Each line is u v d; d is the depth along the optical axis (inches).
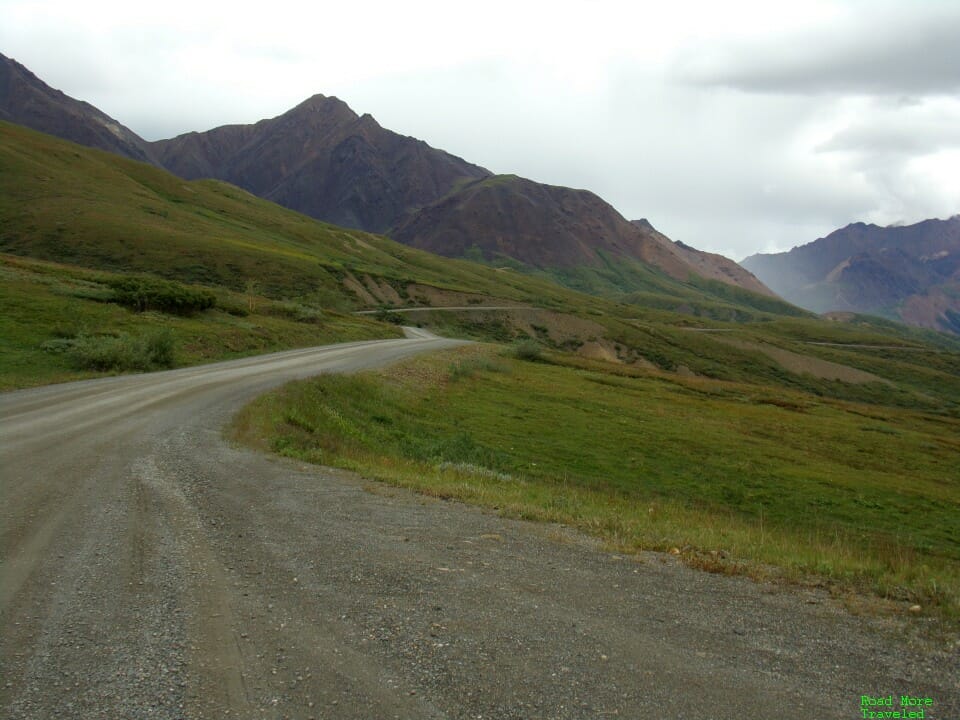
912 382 5802.2
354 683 156.3
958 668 183.3
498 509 386.3
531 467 821.9
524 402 1464.1
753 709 151.9
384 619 196.4
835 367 5482.3
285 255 5388.8
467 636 186.1
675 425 1440.7
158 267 4200.3
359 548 274.4
